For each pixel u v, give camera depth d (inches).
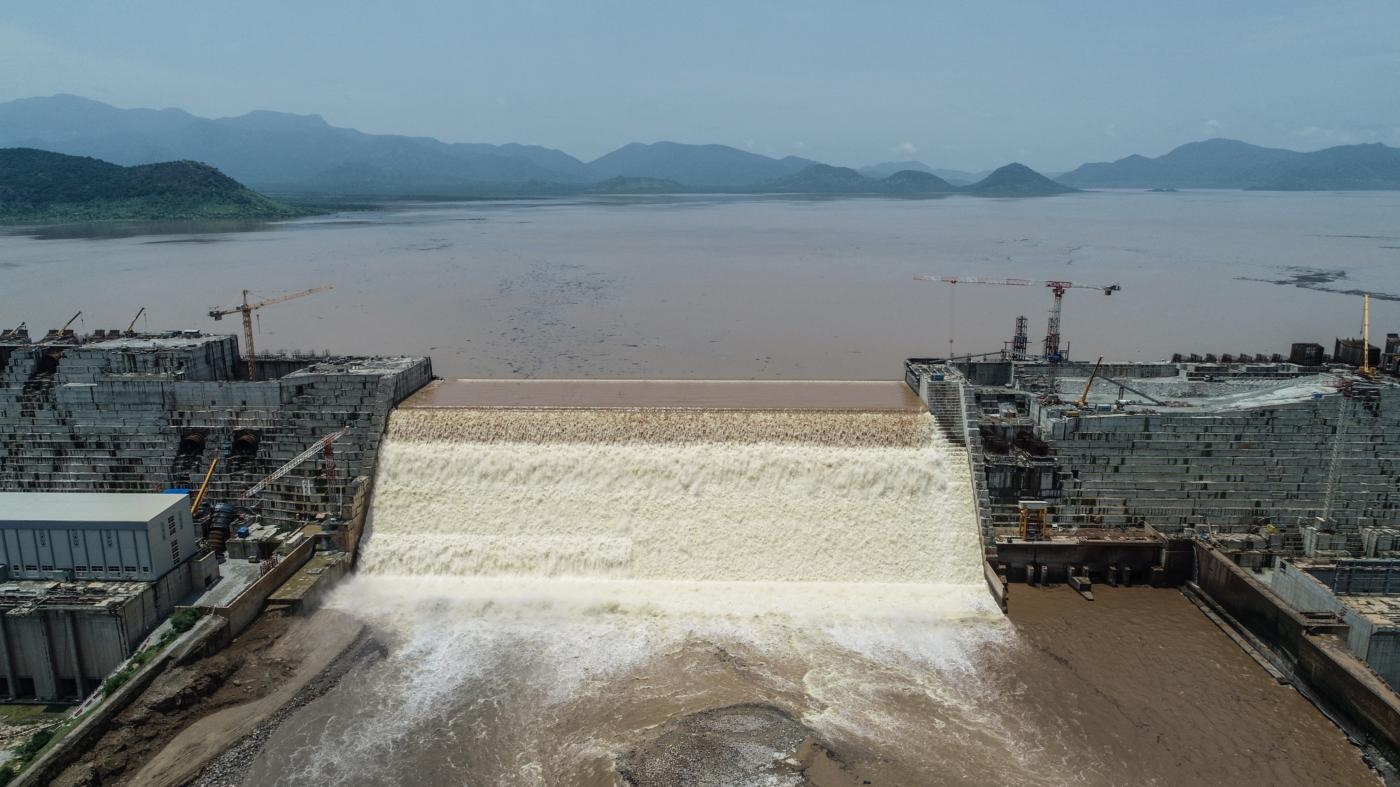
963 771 2144.4
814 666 2554.1
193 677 2381.9
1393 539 2923.2
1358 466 3019.2
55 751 2064.5
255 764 2171.5
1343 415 2989.7
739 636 2696.9
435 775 2134.6
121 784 2106.3
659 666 2549.2
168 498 2662.4
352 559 3065.9
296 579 2844.5
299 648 2618.1
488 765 2166.6
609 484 3144.7
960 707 2385.6
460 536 3088.1
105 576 2541.8
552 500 3129.9
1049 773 2151.8
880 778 2111.2
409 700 2401.6
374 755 2198.6
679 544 3058.6
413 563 3056.1
